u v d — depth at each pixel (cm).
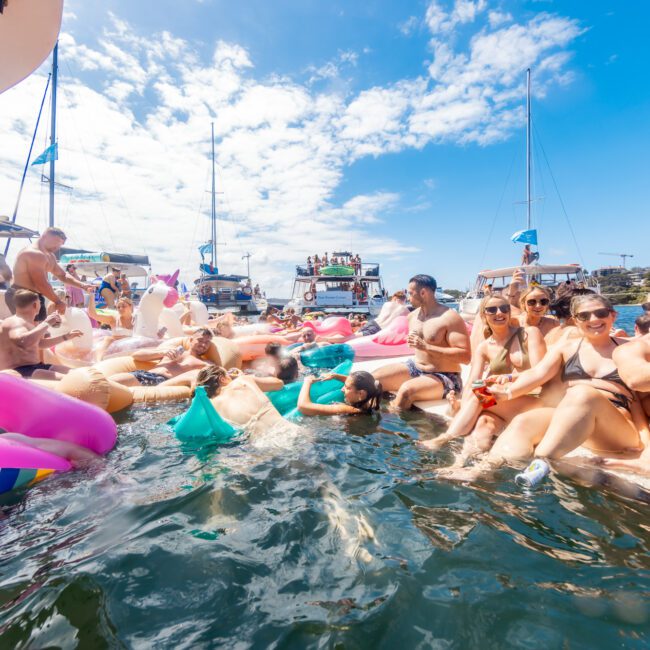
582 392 250
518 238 1758
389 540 184
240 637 132
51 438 275
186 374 479
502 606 142
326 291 2000
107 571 165
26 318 435
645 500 211
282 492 233
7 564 170
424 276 463
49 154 1720
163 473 260
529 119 2191
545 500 215
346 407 392
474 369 370
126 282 1180
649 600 142
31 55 360
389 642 129
